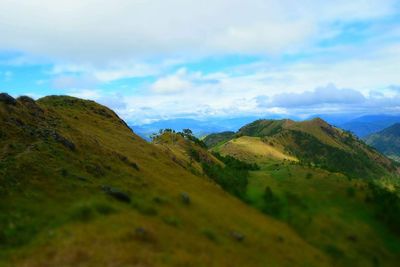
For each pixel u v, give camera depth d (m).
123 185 78.12
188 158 159.25
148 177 91.19
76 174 73.06
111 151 96.25
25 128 84.88
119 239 46.94
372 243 99.12
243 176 151.12
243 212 98.75
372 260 91.12
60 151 79.69
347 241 97.06
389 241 103.31
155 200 73.81
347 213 114.31
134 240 48.12
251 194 128.12
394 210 115.31
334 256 88.19
